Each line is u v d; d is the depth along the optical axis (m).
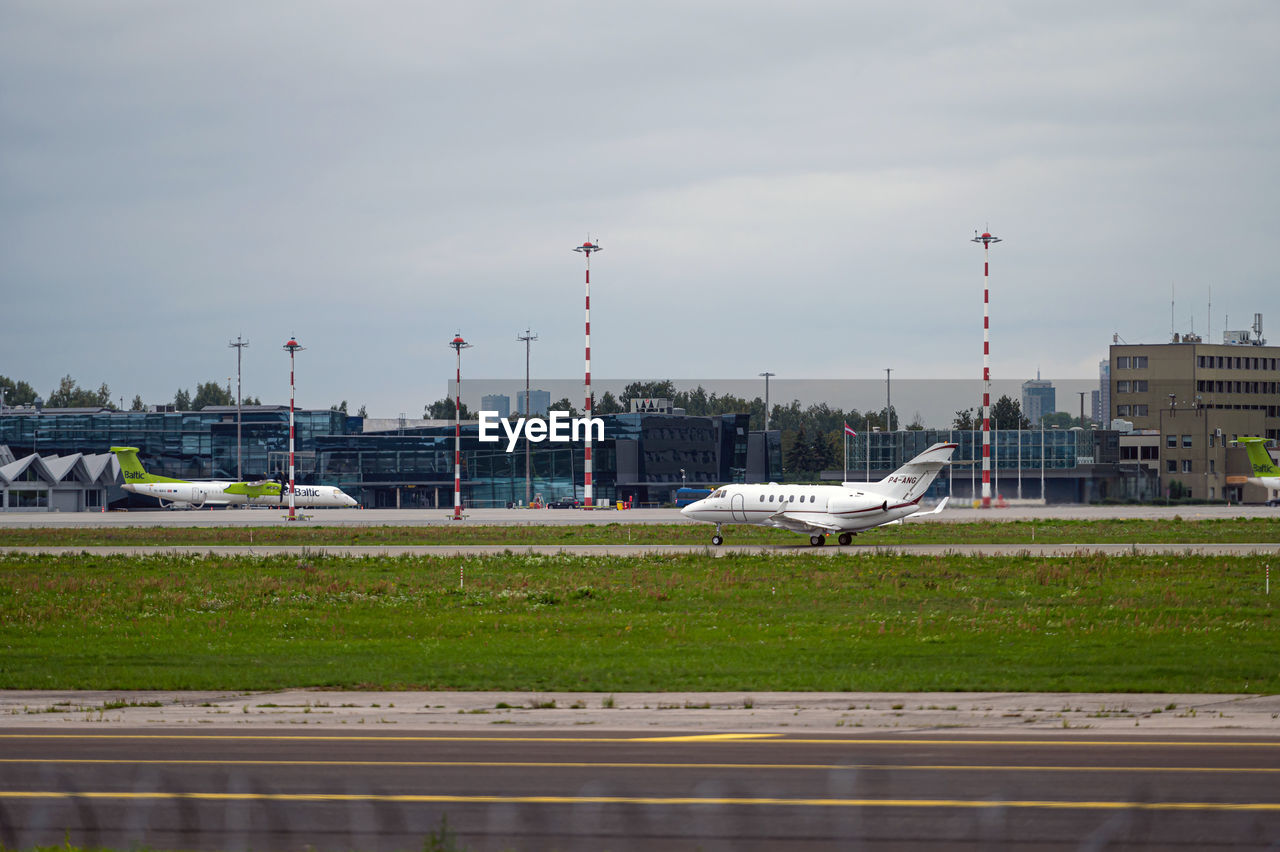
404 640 115.81
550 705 78.44
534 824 49.31
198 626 126.69
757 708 76.94
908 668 95.38
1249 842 46.69
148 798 53.31
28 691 86.50
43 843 47.50
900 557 199.00
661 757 61.09
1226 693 82.44
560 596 150.25
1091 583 158.00
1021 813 50.41
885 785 55.03
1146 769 57.91
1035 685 85.62
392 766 59.16
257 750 63.19
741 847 46.38
